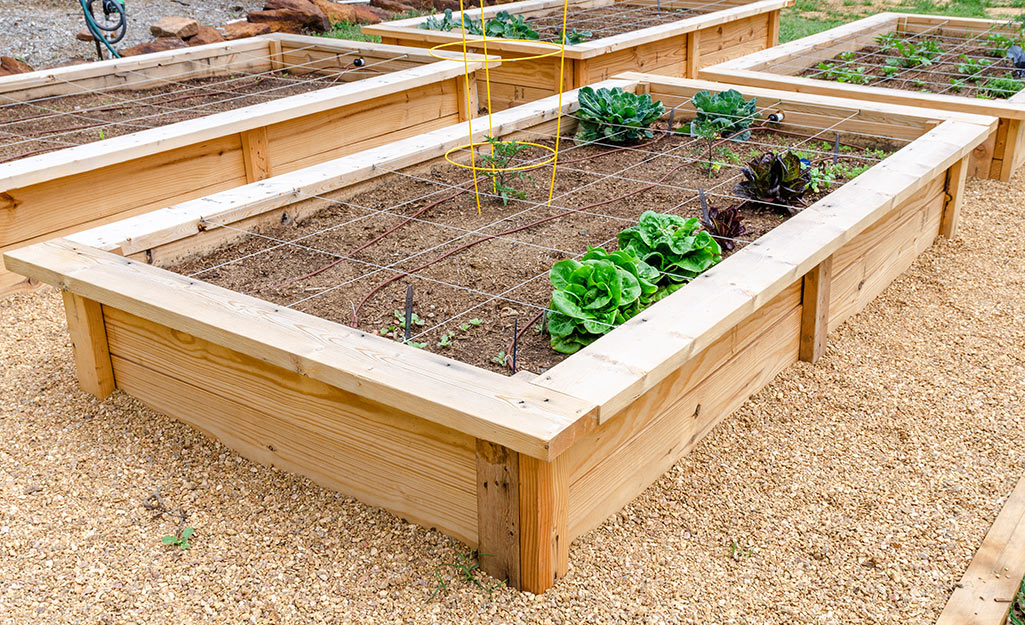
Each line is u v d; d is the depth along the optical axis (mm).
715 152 4258
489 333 2617
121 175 3795
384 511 2287
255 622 1977
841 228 2871
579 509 2119
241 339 2240
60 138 4574
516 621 1961
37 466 2504
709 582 2092
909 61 6254
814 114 4441
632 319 2289
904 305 3469
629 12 8016
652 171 4043
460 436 2000
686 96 4719
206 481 2445
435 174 3951
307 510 2318
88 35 7875
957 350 3141
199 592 2062
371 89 4691
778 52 5809
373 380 1998
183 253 3064
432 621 1966
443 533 2188
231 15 10031
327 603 2023
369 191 3721
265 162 4363
